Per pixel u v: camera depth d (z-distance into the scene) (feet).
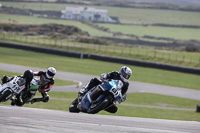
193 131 62.80
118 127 57.41
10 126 47.73
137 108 304.50
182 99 384.06
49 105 259.39
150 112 289.33
